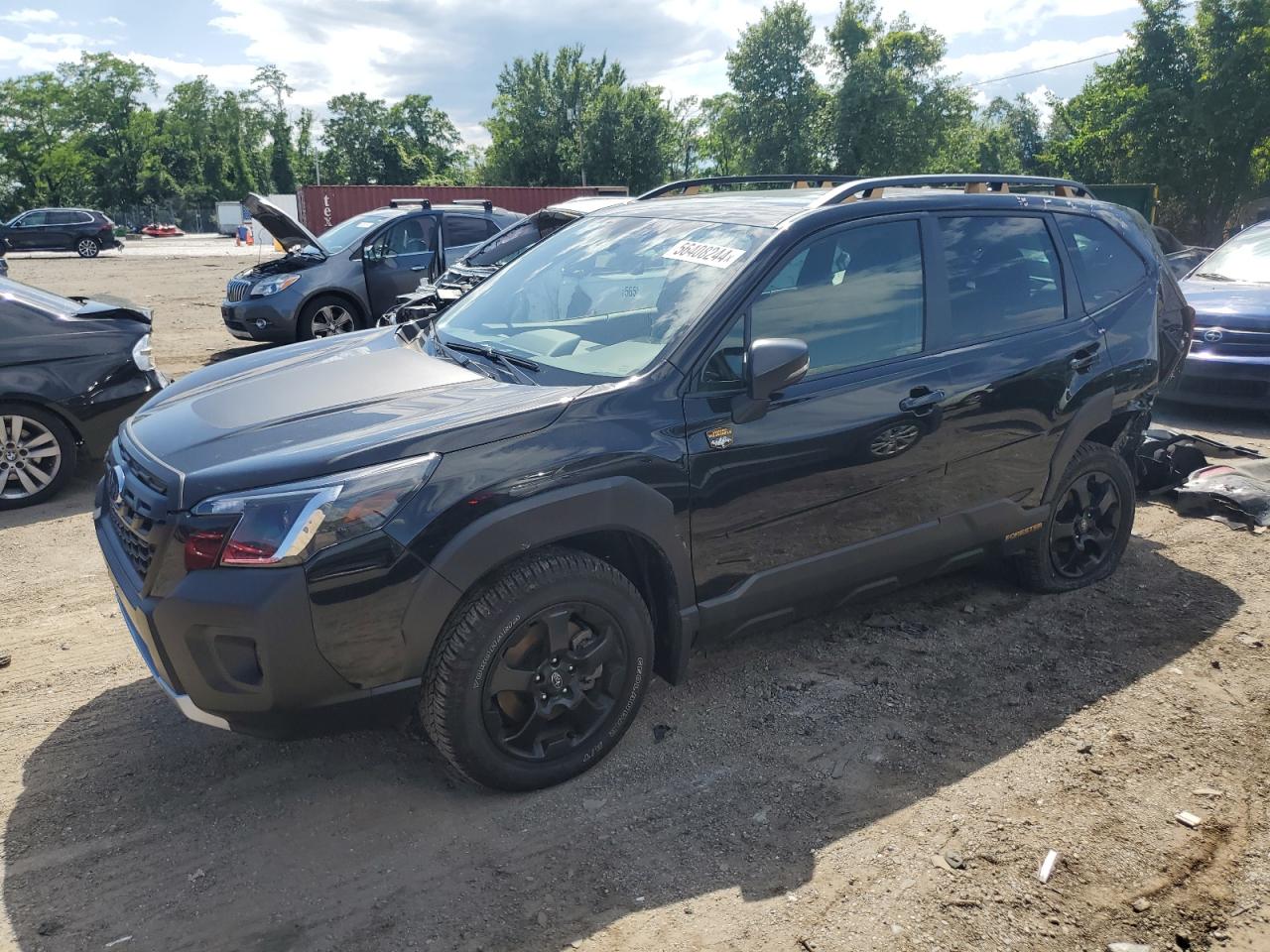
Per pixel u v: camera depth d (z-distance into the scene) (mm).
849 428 3398
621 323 3379
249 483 2613
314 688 2625
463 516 2715
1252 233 9188
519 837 2855
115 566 2932
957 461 3762
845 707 3566
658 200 4309
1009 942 2459
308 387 3283
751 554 3303
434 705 2818
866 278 3559
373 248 11242
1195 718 3510
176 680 2699
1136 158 31844
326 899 2604
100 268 29375
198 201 96188
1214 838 2869
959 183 4070
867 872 2707
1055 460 4141
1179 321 4758
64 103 85688
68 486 6371
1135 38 31516
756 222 3527
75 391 5973
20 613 4410
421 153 101312
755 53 44750
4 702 3619
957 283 3814
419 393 3141
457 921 2525
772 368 2967
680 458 3049
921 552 3768
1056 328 4090
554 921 2525
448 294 7441
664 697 3635
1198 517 5590
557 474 2840
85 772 3182
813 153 45312
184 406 3277
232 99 98625
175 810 2982
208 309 17266
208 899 2602
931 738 3377
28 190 84375
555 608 2910
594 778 3135
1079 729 3434
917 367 3611
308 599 2549
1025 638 4121
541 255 4156
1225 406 7680
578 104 57125
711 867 2732
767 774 3166
